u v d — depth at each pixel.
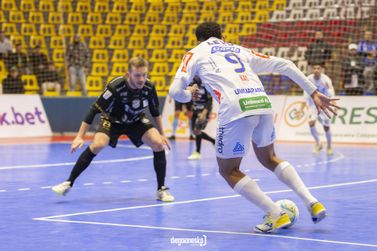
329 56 23.55
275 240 7.25
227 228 7.96
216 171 14.01
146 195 10.70
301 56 25.92
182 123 24.36
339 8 27.05
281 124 23.09
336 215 8.86
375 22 25.25
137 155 17.66
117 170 14.23
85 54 26.52
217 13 30.00
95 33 29.56
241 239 7.32
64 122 24.45
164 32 29.83
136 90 9.68
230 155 7.50
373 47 23.31
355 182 12.20
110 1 30.64
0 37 25.39
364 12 26.09
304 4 28.45
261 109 7.45
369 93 23.16
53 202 10.00
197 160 16.34
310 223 8.29
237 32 28.86
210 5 30.47
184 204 9.77
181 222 8.35
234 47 7.86
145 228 7.95
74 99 24.50
